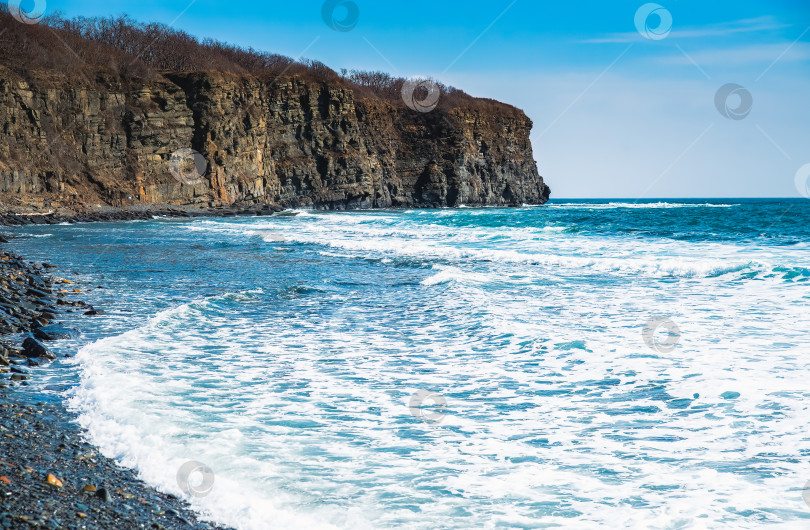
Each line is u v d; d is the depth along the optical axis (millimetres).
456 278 15562
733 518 4176
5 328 9578
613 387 7176
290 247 26000
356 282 15945
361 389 7238
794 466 4922
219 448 5391
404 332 10320
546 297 13281
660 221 42812
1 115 47875
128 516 4203
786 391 6660
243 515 4270
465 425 6059
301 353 8938
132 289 14445
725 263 16766
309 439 5660
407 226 39406
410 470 5012
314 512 4324
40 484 4477
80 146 54094
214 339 9750
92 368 7750
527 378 7645
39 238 29688
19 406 6254
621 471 4957
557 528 4109
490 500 4508
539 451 5398
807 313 11023
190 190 60562
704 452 5262
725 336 9375
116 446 5379
